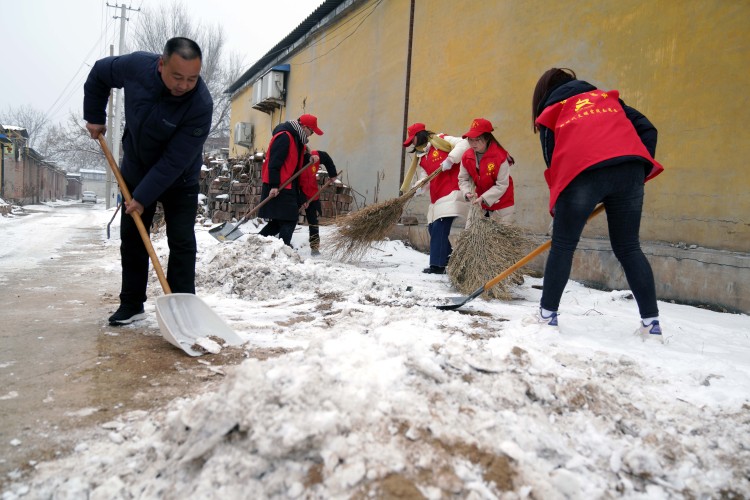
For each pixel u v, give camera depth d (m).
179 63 2.60
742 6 4.09
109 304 3.90
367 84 10.65
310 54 13.78
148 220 3.27
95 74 3.07
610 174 2.87
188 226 3.22
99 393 2.12
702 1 4.39
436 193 5.84
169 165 2.91
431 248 5.90
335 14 11.91
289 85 15.32
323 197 9.99
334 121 12.17
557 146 3.00
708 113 4.32
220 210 10.37
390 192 9.57
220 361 2.53
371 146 10.34
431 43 8.45
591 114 2.94
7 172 29.92
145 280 3.28
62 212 24.41
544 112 3.08
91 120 3.23
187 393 2.12
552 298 3.02
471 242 4.55
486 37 7.12
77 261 6.62
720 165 4.22
